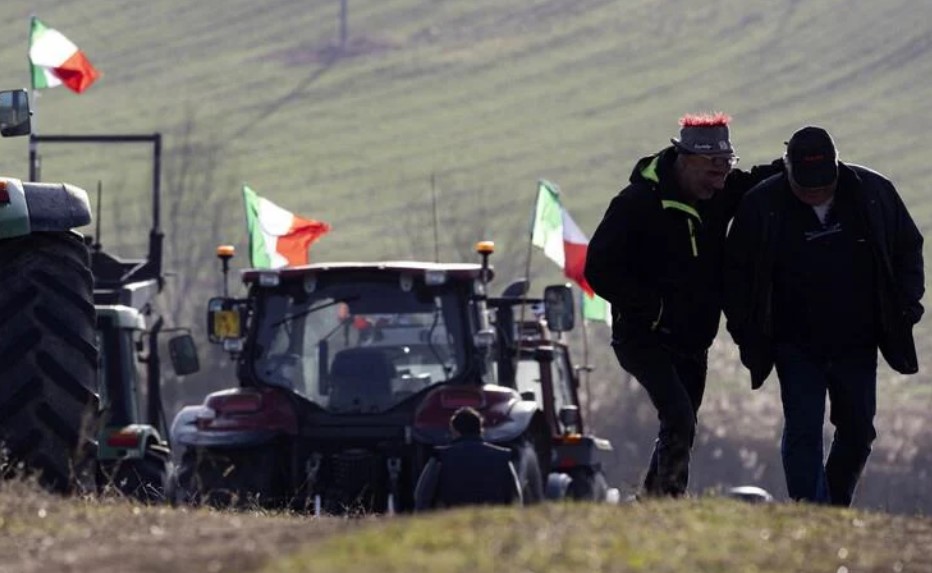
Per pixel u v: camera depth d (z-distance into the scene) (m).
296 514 35.75
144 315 62.75
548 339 62.25
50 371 30.53
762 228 30.48
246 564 20.17
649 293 31.02
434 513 23.89
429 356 47.25
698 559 21.23
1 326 30.62
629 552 20.94
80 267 31.70
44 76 97.88
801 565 21.88
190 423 45.44
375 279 47.78
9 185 30.31
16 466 29.98
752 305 30.73
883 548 23.67
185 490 44.16
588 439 58.66
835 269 30.45
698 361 32.09
